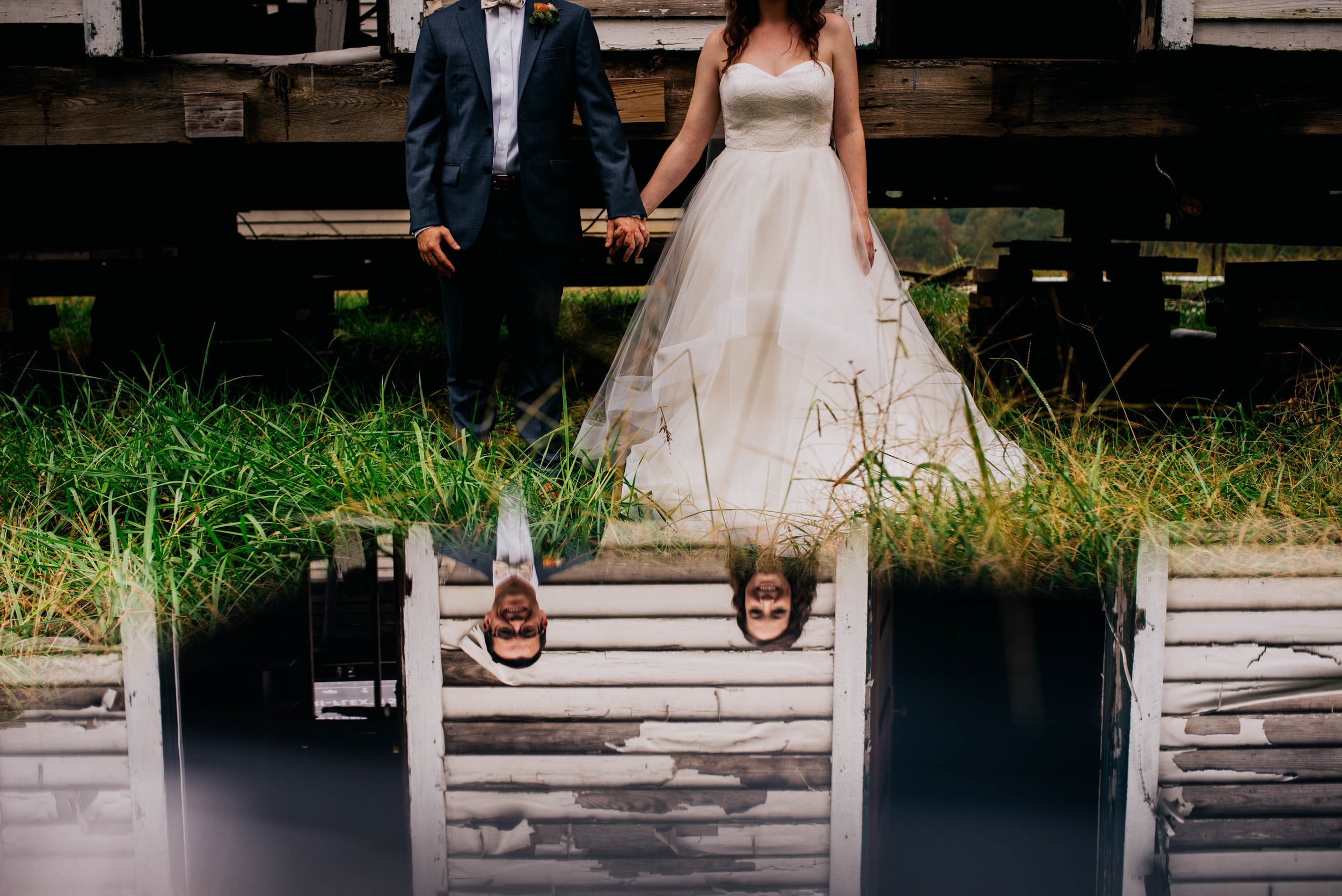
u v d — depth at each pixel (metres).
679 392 3.52
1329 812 1.84
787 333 3.38
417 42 3.63
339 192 6.22
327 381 5.16
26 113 4.24
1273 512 3.38
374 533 3.23
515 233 3.49
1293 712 2.19
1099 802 1.84
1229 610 2.67
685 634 2.50
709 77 3.68
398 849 1.69
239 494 3.25
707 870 1.64
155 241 5.96
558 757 1.99
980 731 2.07
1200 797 1.88
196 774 1.95
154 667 2.39
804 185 3.54
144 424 3.78
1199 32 4.23
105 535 3.16
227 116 4.21
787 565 2.92
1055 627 2.59
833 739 2.06
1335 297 4.57
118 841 1.71
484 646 2.44
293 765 1.96
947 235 18.41
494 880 1.61
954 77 4.23
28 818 1.81
